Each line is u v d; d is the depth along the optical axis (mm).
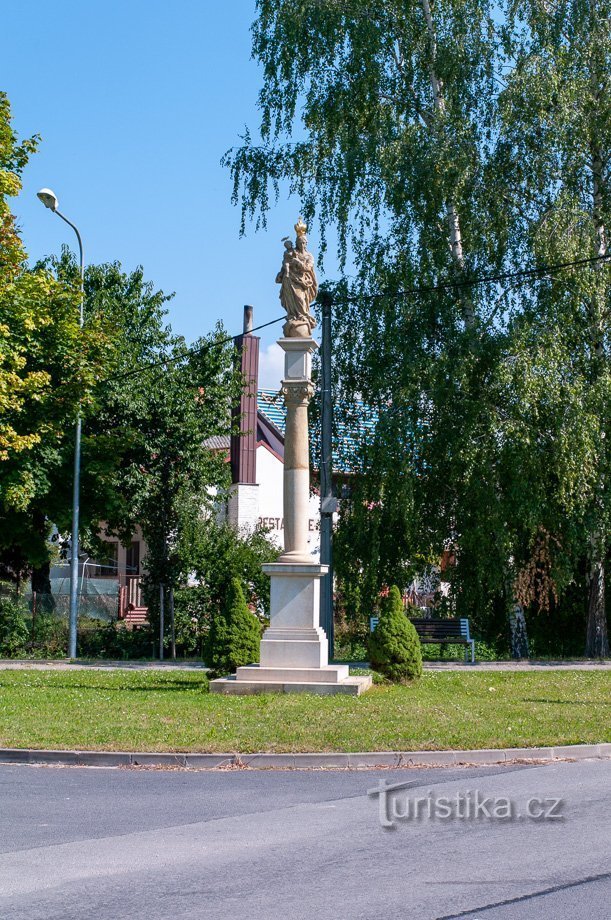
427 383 22203
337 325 24906
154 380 30484
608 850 7188
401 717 13039
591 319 23047
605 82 22969
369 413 24688
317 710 13648
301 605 16578
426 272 23359
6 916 5848
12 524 28406
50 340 26375
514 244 23094
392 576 25141
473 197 22719
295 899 6121
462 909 5902
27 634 28094
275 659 16406
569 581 23734
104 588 41062
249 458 39500
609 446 22719
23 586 32438
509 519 22766
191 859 7062
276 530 40562
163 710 13781
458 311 23125
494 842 7477
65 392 26203
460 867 6812
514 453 21922
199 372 31828
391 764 10805
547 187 23062
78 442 26172
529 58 22375
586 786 9484
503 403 22141
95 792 9438
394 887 6363
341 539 24578
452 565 26281
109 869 6812
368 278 24156
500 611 28766
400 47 24766
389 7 24703
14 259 24281
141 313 32156
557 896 6129
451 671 20516
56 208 25703
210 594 29188
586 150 22859
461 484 23188
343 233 24781
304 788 9602
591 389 21594
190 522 29875
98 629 28891
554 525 23531
